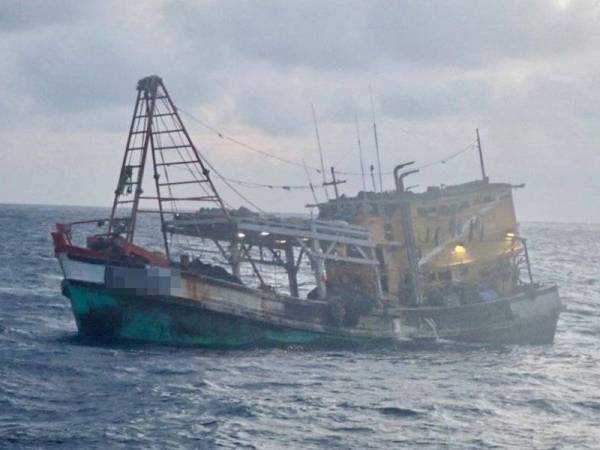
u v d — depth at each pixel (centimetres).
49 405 3922
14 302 7900
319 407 4034
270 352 5525
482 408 4103
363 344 5875
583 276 14512
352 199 6425
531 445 3472
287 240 6194
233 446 3362
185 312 5475
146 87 5794
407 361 5419
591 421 3903
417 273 6150
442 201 6291
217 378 4628
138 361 5022
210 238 6028
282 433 3569
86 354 5194
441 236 6291
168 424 3647
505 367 5306
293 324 5694
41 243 17625
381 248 6216
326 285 6166
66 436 3412
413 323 6009
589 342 6700
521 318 6341
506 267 6550
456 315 6134
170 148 5800
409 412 3981
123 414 3784
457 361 5488
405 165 6344
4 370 4634
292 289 6306
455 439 3544
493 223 6494
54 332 6150
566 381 4881
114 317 5509
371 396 4312
